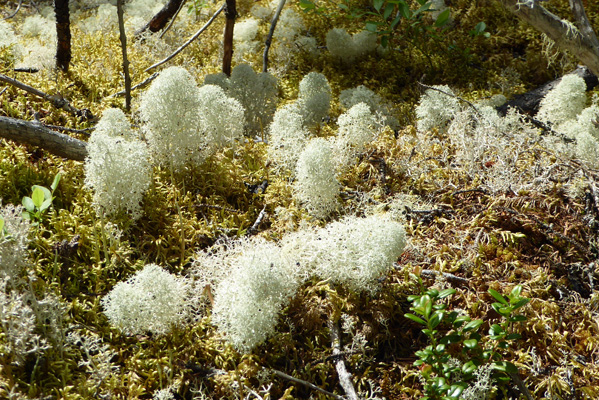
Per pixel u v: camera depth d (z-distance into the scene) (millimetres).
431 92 3391
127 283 2080
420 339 2227
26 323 1823
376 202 2807
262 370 2029
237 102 3000
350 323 2146
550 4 5215
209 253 2535
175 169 2863
